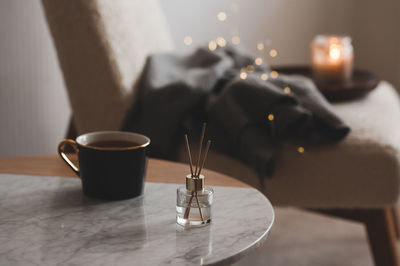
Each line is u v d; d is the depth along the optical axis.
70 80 1.64
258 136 1.59
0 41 1.81
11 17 1.82
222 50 2.04
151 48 1.92
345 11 3.14
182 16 2.48
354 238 2.11
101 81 1.62
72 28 1.59
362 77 2.21
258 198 1.13
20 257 0.95
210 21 2.59
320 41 2.12
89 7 1.59
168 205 1.10
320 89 1.90
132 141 1.16
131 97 1.66
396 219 2.02
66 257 0.95
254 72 1.85
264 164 1.55
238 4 2.67
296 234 2.13
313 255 1.96
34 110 1.98
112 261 0.95
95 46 1.60
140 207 1.09
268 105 1.59
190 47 2.56
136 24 1.82
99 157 1.09
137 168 1.11
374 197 1.58
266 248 2.00
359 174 1.58
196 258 0.96
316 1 3.00
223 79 1.75
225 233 1.02
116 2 1.70
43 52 1.96
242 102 1.62
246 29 2.74
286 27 2.91
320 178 1.58
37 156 1.29
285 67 2.36
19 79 1.90
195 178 1.03
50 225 1.03
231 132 1.59
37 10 1.90
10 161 1.26
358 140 1.59
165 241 0.99
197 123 1.65
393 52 3.16
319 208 1.69
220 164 1.62
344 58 2.05
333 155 1.57
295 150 1.58
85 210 1.07
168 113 1.63
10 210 1.07
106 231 1.02
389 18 3.12
